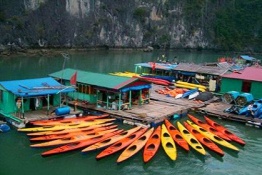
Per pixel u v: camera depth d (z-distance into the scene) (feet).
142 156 62.80
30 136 68.03
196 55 333.62
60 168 57.67
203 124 79.97
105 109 85.81
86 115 84.43
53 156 60.85
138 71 145.69
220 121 86.33
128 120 79.00
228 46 416.46
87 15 308.81
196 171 59.31
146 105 93.04
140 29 358.02
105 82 87.97
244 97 95.66
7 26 243.40
